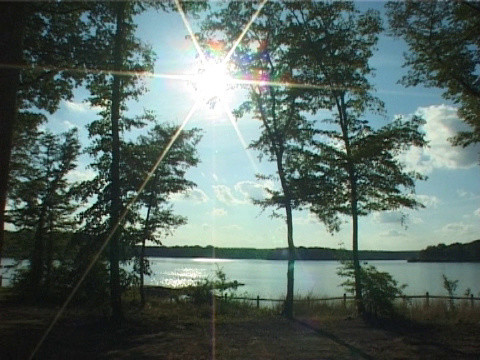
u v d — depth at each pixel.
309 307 19.88
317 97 17.70
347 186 17.52
